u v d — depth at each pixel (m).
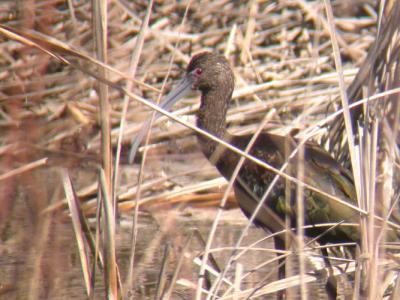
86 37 15.78
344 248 10.48
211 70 12.10
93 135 16.50
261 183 10.88
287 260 8.63
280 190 10.59
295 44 18.02
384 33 9.99
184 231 12.26
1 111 13.65
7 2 17.28
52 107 16.20
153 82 17.38
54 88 16.50
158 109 7.55
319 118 13.73
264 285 8.40
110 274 7.85
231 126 15.77
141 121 15.88
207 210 14.14
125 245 11.88
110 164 7.84
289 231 8.39
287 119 14.93
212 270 8.91
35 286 7.32
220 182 13.82
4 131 13.21
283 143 10.90
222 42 18.11
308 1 18.86
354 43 17.25
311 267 10.70
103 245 7.96
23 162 6.08
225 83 12.12
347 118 8.14
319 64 16.50
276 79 16.48
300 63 17.22
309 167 10.39
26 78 7.75
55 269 7.06
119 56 16.89
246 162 11.10
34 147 6.01
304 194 10.30
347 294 9.74
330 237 10.23
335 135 11.13
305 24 17.97
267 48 17.83
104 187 7.80
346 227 10.00
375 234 8.96
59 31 16.12
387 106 9.40
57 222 7.10
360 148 8.26
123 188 14.51
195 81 12.17
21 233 10.77
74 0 17.31
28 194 6.25
